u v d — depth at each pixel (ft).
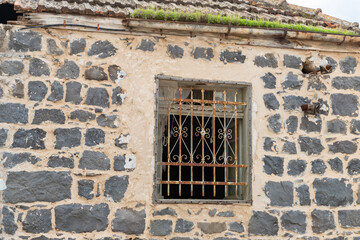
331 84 18.98
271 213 17.52
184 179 22.70
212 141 18.02
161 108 17.56
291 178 17.90
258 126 17.93
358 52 19.42
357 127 18.90
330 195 18.11
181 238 16.58
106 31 16.89
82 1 17.72
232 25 17.52
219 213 17.06
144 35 17.26
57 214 15.67
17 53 16.07
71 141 16.11
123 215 16.22
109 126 16.52
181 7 19.72
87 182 16.08
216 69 17.85
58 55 16.43
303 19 21.57
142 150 16.69
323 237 17.83
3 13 21.18
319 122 18.53
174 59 17.49
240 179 17.95
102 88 16.66
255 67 18.28
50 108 16.11
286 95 18.40
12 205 15.37
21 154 15.64
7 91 15.83
